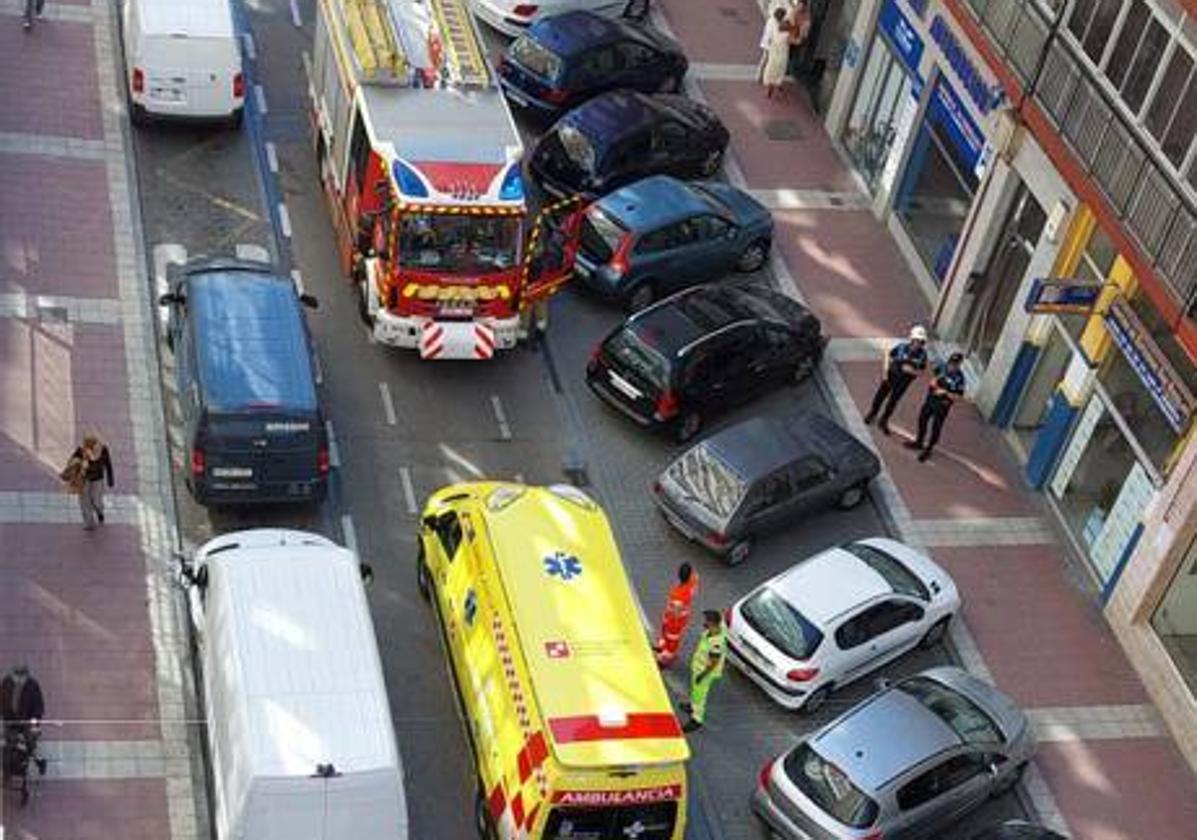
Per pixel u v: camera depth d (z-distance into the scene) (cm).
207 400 2605
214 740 2216
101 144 3462
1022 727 2561
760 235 3503
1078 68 2906
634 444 3086
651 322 3053
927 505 3077
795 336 3209
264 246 3316
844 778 2347
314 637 2231
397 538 2789
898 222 3691
